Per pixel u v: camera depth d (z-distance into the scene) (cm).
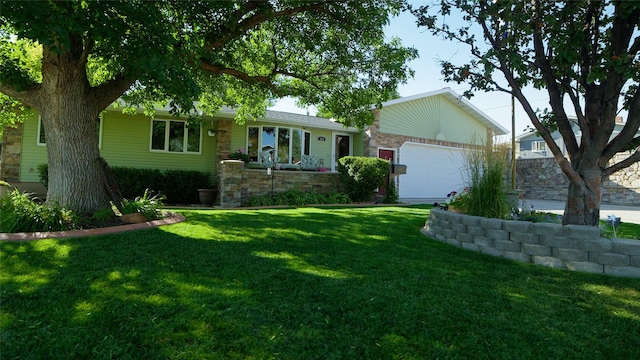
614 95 349
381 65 714
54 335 188
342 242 430
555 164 1583
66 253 332
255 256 348
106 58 459
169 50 404
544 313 238
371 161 1085
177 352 177
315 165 1298
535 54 396
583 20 381
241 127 1240
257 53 786
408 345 191
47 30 312
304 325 208
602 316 234
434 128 1579
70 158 510
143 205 561
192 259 329
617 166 380
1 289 242
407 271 318
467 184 530
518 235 376
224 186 913
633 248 316
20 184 958
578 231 340
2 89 509
